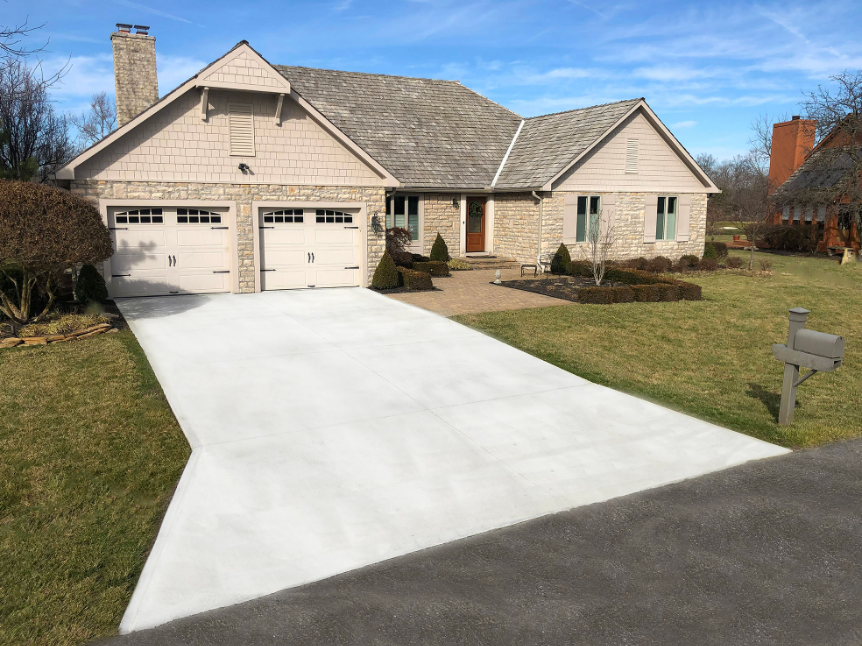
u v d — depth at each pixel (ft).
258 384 30.78
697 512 19.53
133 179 49.67
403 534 18.28
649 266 76.59
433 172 78.74
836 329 46.34
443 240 78.59
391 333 41.24
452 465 22.72
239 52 50.29
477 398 29.68
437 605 15.05
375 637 13.93
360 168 57.62
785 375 26.71
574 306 51.78
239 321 43.91
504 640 13.84
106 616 14.75
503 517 19.26
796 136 125.18
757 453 24.02
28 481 20.90
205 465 22.24
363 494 20.53
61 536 17.98
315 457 23.11
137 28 61.62
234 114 52.24
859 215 98.37
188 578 16.14
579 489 21.08
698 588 15.76
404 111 85.51
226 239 53.98
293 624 14.40
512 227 81.25
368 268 59.41
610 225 75.20
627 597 15.38
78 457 22.63
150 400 28.19
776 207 113.80
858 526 18.66
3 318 41.19
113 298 50.85
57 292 45.85
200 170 51.75
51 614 14.80
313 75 84.17
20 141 74.69
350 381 31.63
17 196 36.04
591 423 26.89
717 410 28.81
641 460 23.35
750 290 64.39
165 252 52.19
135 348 36.32
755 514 19.39
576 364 35.58
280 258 56.34
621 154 79.92
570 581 16.03
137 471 21.80
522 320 45.93
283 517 19.08
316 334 40.63
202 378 31.42
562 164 74.69
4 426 25.03
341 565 16.76
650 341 41.52
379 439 24.81
